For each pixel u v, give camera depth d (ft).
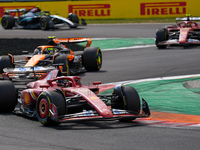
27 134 85.25
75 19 403.75
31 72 134.51
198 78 167.02
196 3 448.65
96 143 76.54
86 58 194.90
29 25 401.29
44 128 92.17
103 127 93.61
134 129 90.99
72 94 98.89
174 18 458.09
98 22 460.96
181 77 171.22
